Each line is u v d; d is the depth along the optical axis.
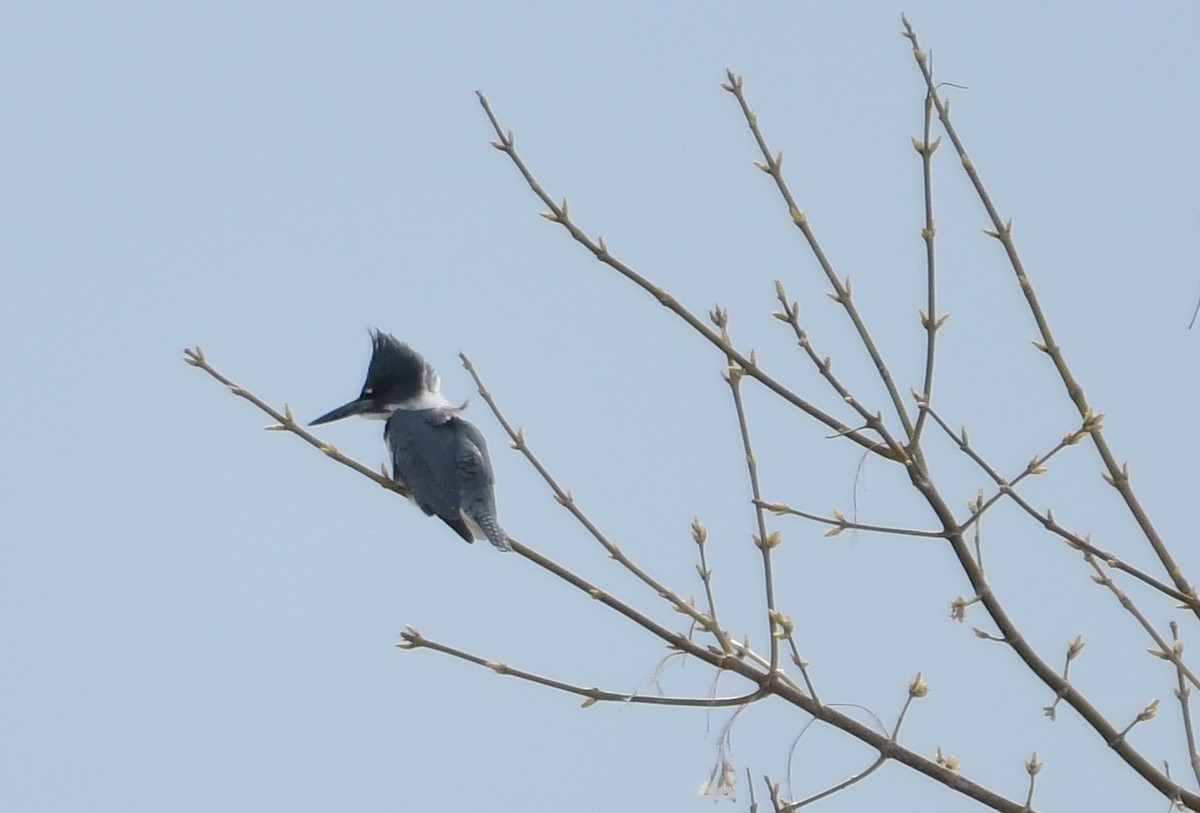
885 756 8.79
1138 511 8.60
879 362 8.72
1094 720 8.66
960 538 8.75
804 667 8.88
